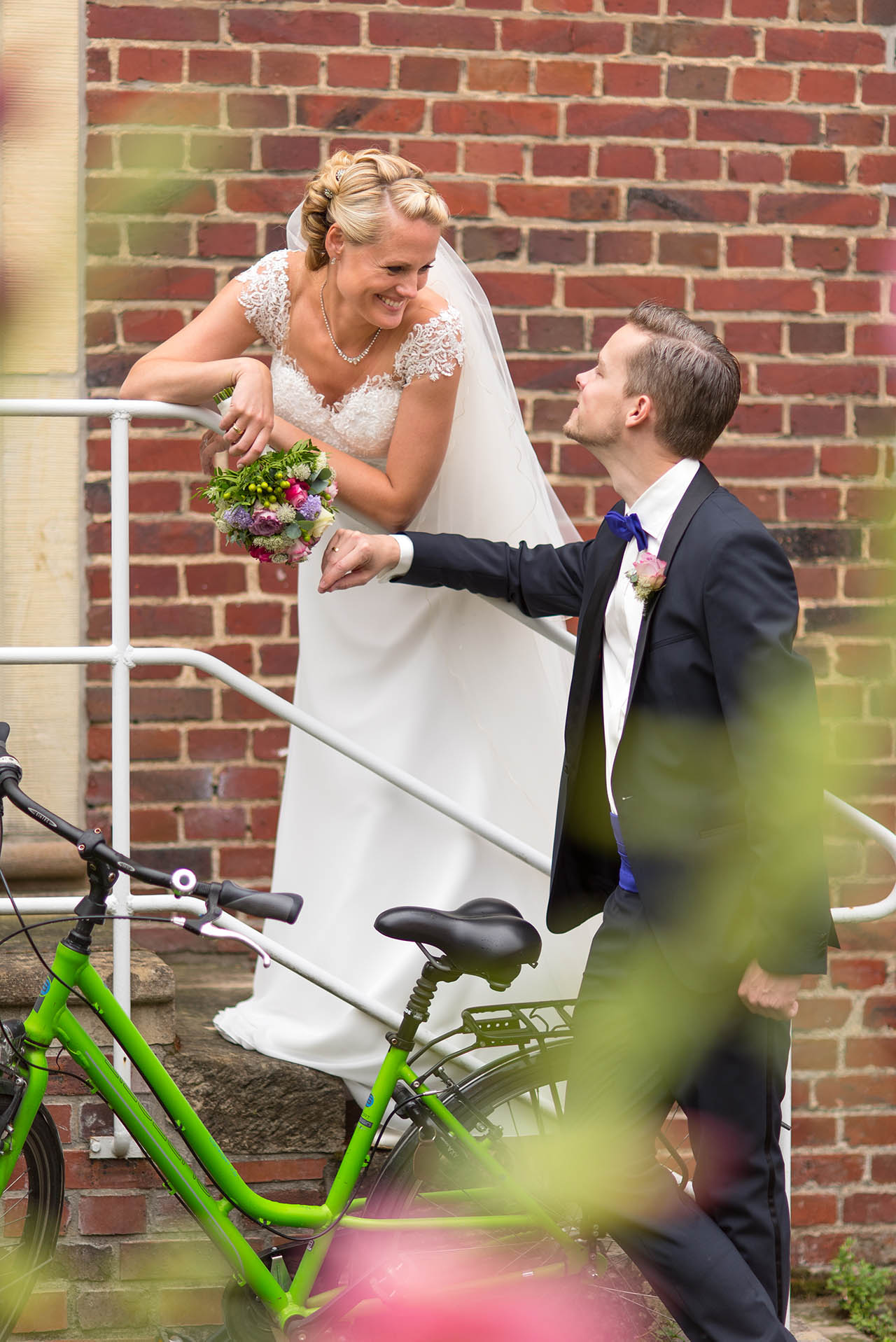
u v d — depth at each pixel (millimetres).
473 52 9203
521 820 7383
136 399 6672
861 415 9680
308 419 7129
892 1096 9656
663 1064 5742
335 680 7582
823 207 9609
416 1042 7074
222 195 8938
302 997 7375
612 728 5910
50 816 5445
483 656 7316
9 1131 5637
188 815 9164
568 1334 6445
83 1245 7016
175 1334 6570
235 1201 5977
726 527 5453
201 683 9148
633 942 5828
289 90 8992
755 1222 5711
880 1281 9227
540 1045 6516
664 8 9383
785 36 9516
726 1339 5535
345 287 6516
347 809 7441
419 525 7270
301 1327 5977
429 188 6426
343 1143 7148
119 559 6367
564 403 9422
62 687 9078
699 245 9500
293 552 6270
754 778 5203
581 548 6656
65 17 8594
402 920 5840
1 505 8898
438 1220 6266
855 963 9602
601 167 9375
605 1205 5734
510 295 9344
